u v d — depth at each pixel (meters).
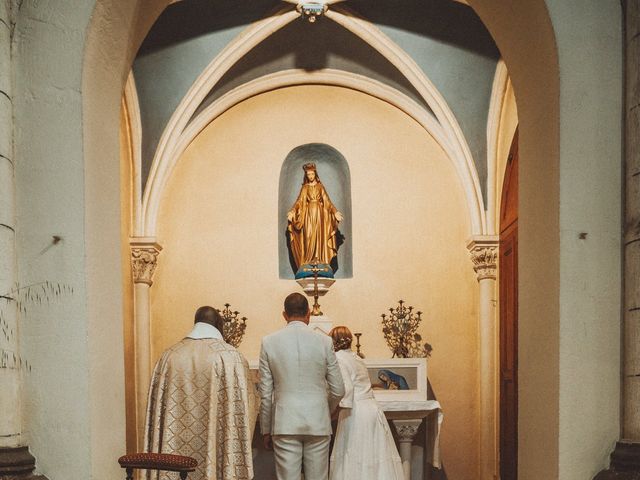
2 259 3.14
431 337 8.12
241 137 8.37
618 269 3.35
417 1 6.89
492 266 7.98
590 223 3.36
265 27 7.25
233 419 4.15
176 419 4.16
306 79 8.25
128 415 7.54
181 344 4.28
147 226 8.00
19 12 3.35
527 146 3.83
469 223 8.18
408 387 7.38
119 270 3.75
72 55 3.33
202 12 6.84
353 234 8.28
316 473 4.64
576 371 3.31
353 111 8.43
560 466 3.29
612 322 3.33
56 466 3.21
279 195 8.37
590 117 3.38
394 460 5.73
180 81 7.64
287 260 8.38
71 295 3.26
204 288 8.16
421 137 8.36
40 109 3.31
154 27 6.84
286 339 4.68
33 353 3.24
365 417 5.65
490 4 3.95
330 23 7.41
